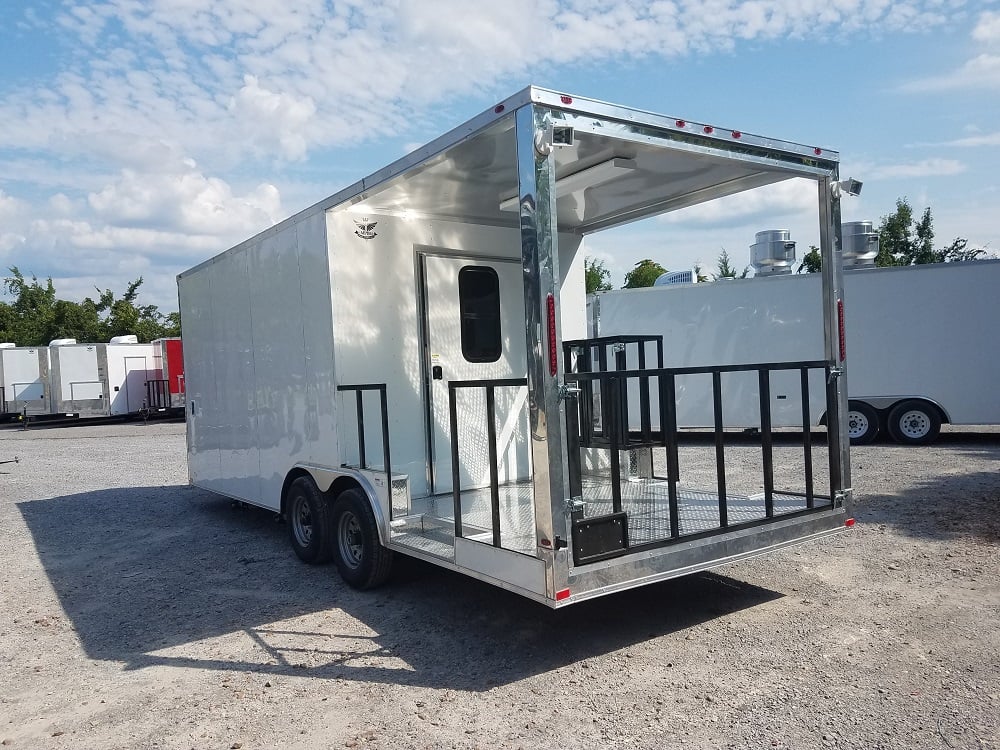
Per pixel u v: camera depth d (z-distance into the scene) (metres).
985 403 11.23
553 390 3.46
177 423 23.72
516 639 4.37
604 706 3.46
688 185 5.18
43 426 24.28
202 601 5.40
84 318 39.62
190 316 8.16
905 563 5.43
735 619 4.50
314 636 4.57
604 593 3.64
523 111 3.46
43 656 4.47
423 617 4.83
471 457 5.95
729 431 14.54
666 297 12.52
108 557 6.87
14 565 6.70
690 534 4.03
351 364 5.38
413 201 5.33
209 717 3.56
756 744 3.06
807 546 6.00
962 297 11.23
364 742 3.24
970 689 3.45
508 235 6.21
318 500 5.84
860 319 11.77
